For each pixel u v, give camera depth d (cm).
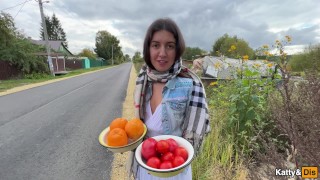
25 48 2172
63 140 494
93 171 360
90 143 472
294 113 153
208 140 317
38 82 1781
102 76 2369
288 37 418
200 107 146
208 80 680
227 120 382
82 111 758
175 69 147
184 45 147
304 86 166
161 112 146
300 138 150
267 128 335
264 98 363
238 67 473
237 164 285
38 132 553
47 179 344
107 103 881
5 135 538
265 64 439
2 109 813
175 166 117
